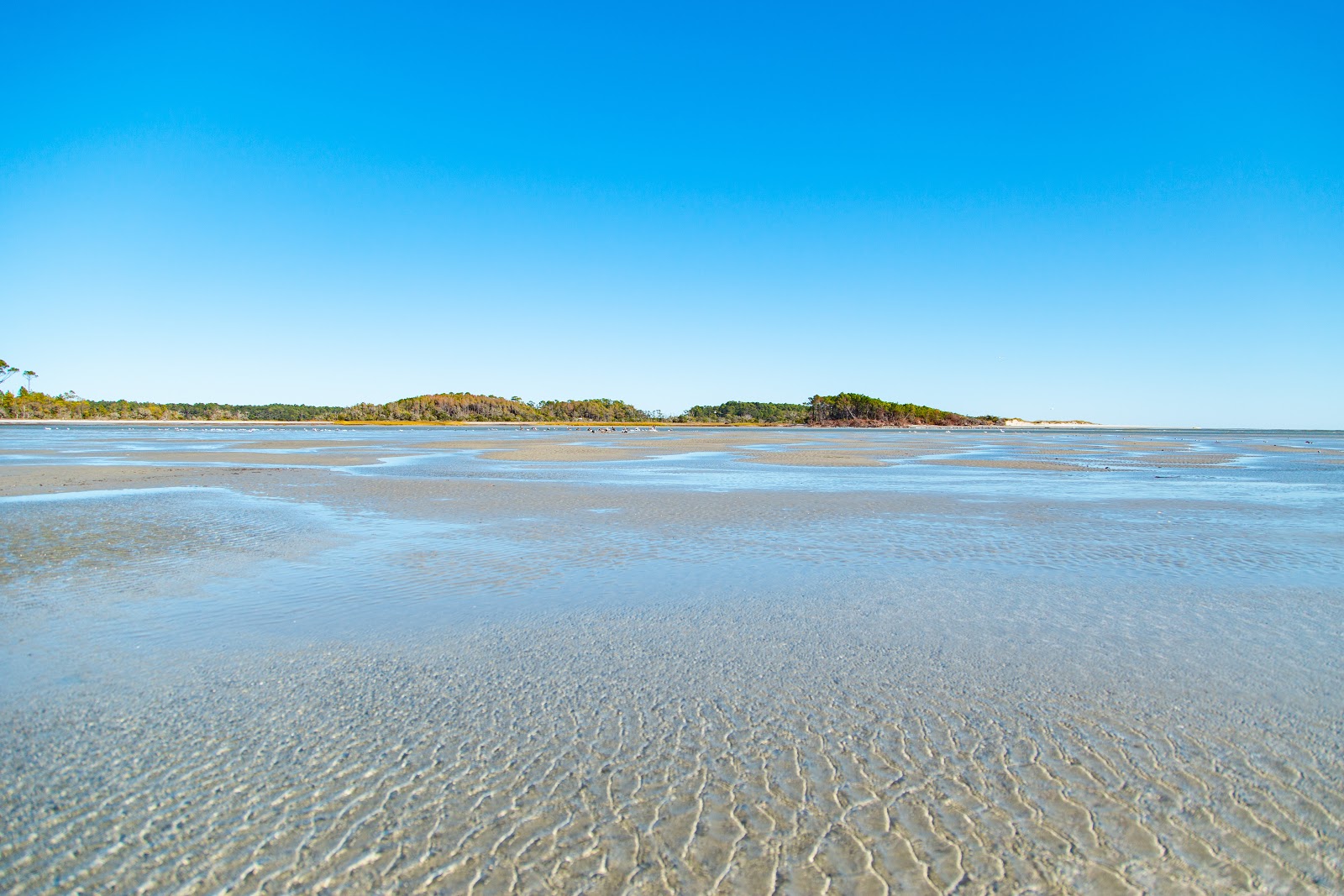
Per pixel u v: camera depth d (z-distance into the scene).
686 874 4.34
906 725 6.32
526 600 10.27
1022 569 12.29
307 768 5.57
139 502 20.09
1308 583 11.32
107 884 4.25
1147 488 25.33
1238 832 4.77
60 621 9.19
